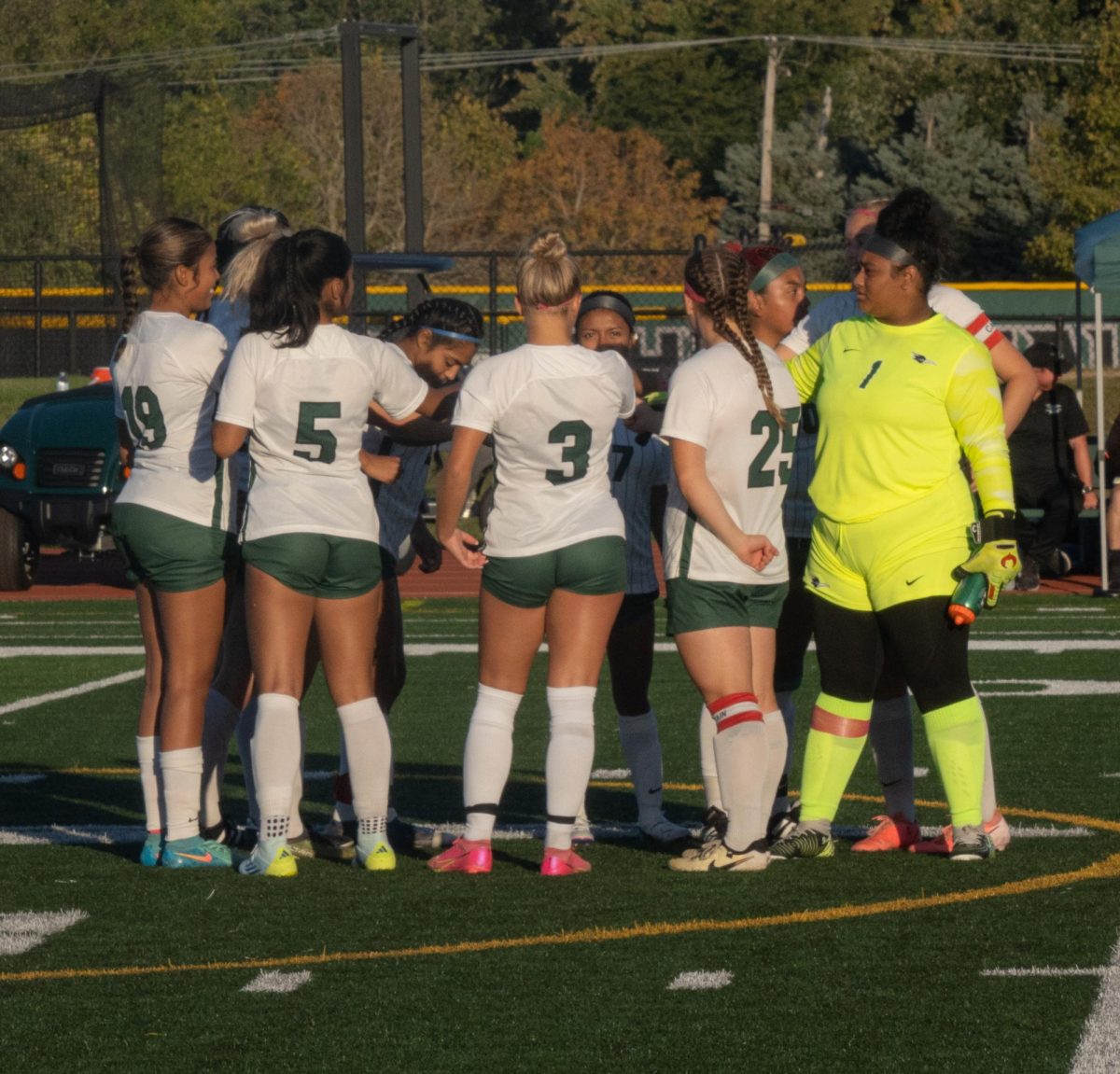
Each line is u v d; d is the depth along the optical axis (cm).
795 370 1827
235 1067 1221
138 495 1781
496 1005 1351
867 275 1744
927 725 1811
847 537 1766
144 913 1647
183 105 16400
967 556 1753
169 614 1795
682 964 1452
